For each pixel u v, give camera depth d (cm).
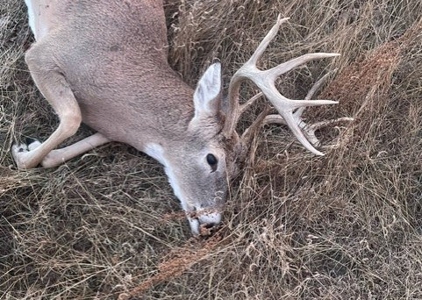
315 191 184
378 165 192
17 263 167
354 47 205
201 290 168
